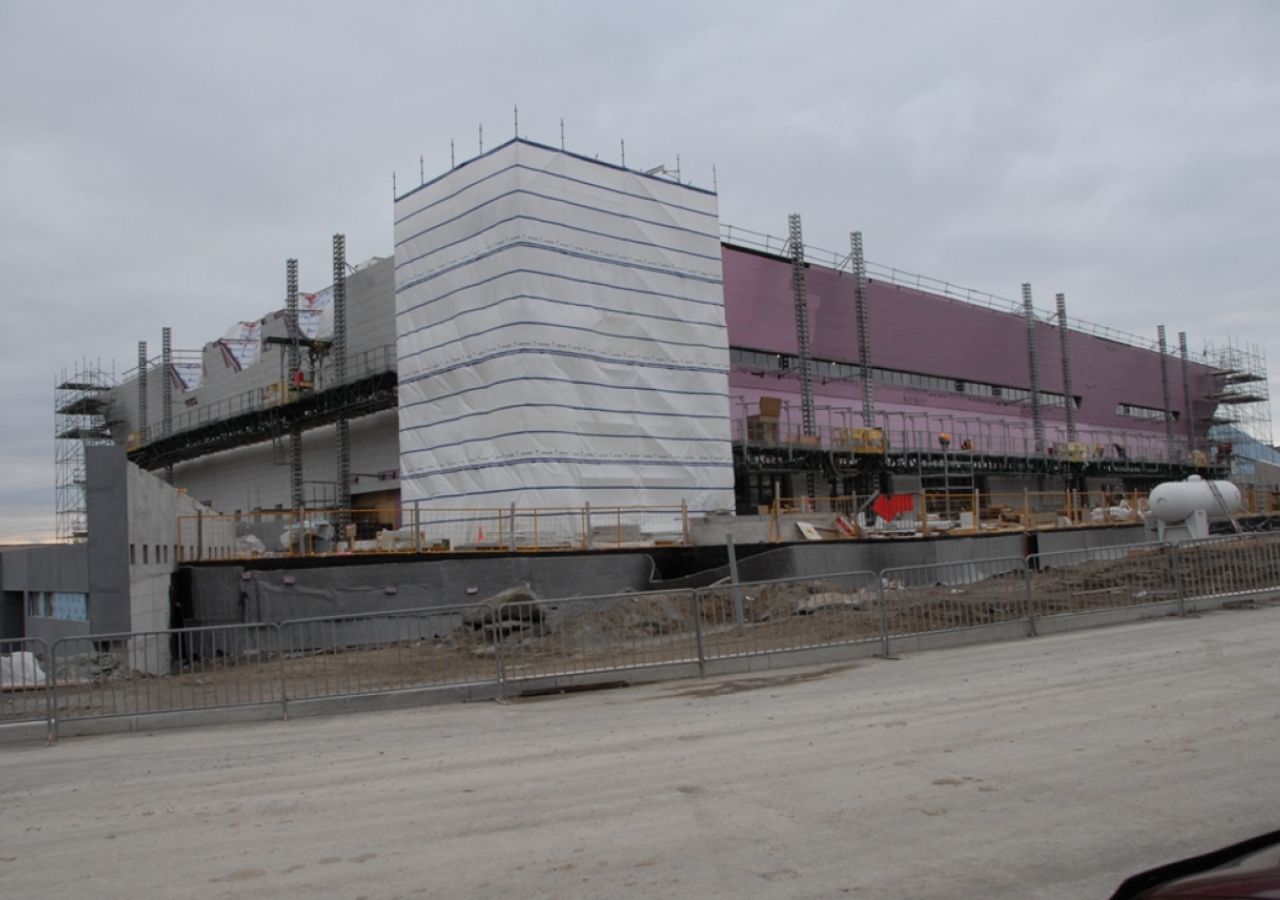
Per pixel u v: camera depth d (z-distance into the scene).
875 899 5.18
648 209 36.22
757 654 14.49
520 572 25.67
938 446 59.34
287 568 23.28
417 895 5.61
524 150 32.62
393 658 13.64
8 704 12.91
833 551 28.28
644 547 28.56
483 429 32.84
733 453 43.53
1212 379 91.38
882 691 11.86
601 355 33.84
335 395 41.62
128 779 9.27
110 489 19.27
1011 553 33.56
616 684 13.67
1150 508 30.09
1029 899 5.09
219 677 12.75
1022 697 10.84
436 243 35.34
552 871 5.91
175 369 62.75
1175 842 5.85
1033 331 66.12
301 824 7.30
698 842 6.31
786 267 48.72
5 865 6.65
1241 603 18.64
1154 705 9.90
